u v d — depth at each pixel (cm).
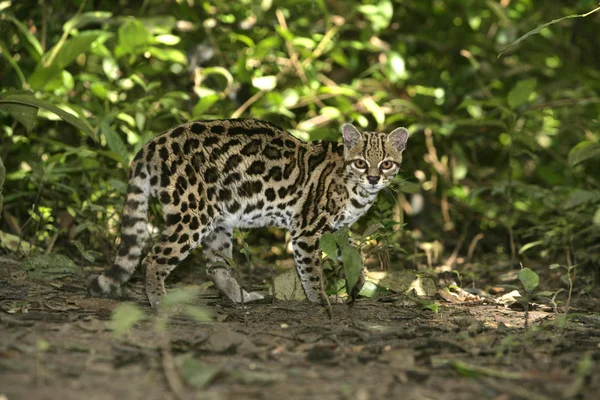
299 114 1585
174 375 581
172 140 901
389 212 1062
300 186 967
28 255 1070
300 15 1534
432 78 1555
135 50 1228
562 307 975
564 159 1633
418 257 1300
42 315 766
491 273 1262
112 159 1260
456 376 612
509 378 605
